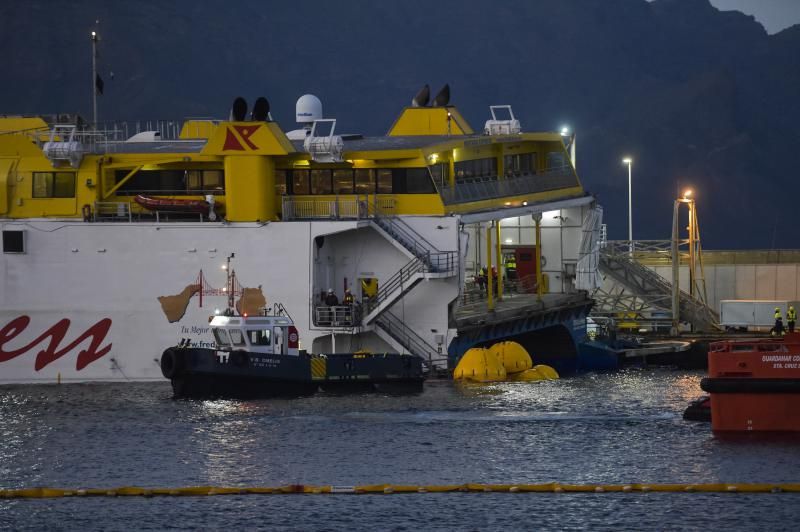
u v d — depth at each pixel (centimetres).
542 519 17250
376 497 18212
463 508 17662
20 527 17125
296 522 17188
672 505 17688
